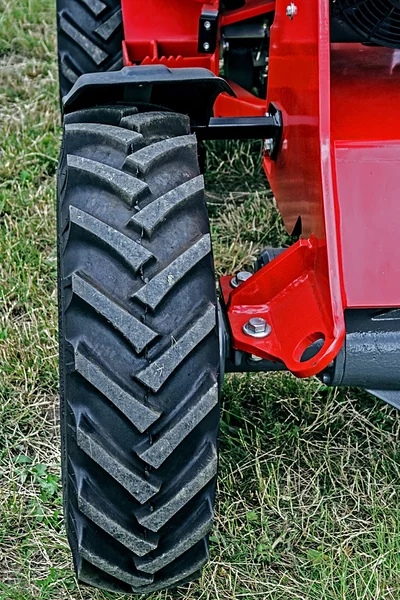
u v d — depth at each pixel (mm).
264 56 2834
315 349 1726
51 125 3539
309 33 1766
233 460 2168
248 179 3328
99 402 1488
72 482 1538
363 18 1802
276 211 3062
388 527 2010
